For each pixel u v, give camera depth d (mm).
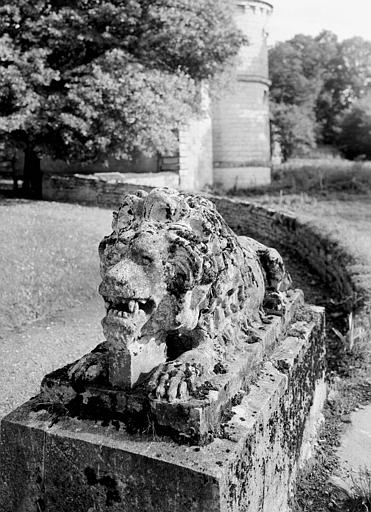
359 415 3920
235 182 20734
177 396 2244
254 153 21688
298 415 3193
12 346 5504
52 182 14289
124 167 18375
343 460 3387
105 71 11156
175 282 2311
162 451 2154
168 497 2102
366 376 4469
